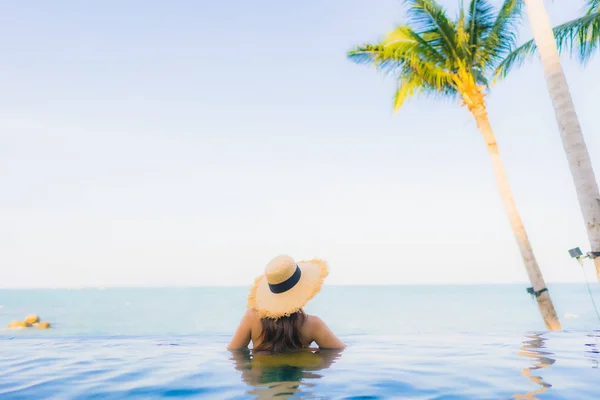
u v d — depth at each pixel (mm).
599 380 2482
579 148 7141
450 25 11570
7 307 62281
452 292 118625
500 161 11281
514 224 10820
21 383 2582
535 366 2953
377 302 69500
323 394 2250
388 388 2369
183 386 2461
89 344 4516
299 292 3518
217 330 35094
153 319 43844
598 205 6895
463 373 2752
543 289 10258
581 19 9414
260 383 2518
